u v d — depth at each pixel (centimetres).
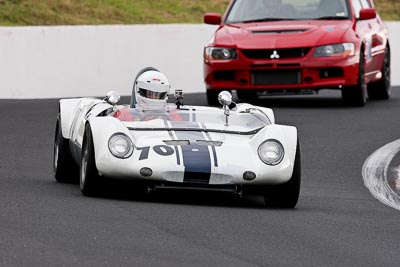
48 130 5478
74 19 10369
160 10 11462
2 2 10150
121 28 7931
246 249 2573
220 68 6419
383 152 4925
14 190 3462
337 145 5097
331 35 6375
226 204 3381
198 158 3241
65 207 3059
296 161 3362
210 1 12131
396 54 9575
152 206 3167
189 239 2650
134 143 3288
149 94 3772
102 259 2342
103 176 3272
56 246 2459
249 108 3850
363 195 3841
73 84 7681
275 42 6334
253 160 3291
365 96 6675
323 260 2505
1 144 4938
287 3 6719
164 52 8175
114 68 7894
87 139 3341
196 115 3644
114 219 2877
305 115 6131
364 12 6669
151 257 2394
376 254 2627
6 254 2350
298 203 3534
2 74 7388
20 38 7450
